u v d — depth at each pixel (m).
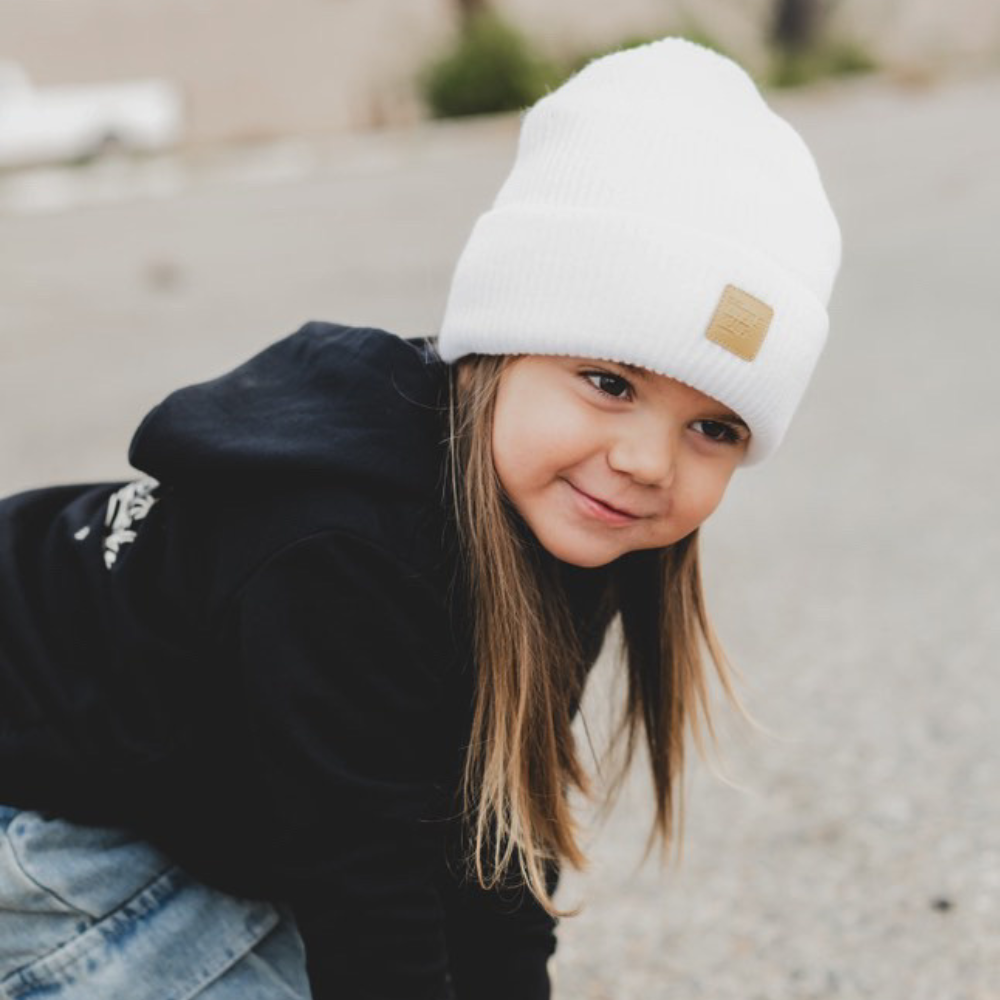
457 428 1.16
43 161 15.01
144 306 6.12
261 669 1.07
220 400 1.16
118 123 15.13
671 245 1.06
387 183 9.98
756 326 1.06
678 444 1.12
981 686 2.41
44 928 1.18
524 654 1.16
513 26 14.75
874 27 18.59
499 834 1.19
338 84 16.70
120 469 3.80
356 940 1.13
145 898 1.20
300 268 6.77
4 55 17.53
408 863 1.13
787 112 13.05
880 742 2.25
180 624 1.12
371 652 1.09
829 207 1.15
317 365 1.17
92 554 1.20
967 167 9.05
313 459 1.08
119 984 1.19
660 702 1.42
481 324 1.13
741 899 1.88
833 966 1.73
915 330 5.19
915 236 6.99
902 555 3.05
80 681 1.15
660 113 1.10
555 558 1.22
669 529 1.14
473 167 10.52
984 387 4.37
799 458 3.82
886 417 4.14
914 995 1.67
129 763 1.13
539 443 1.11
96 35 17.36
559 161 1.12
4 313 6.14
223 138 16.94
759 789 2.14
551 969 1.70
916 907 1.83
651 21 16.34
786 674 2.51
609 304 1.07
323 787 1.09
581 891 1.92
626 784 2.16
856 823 2.03
